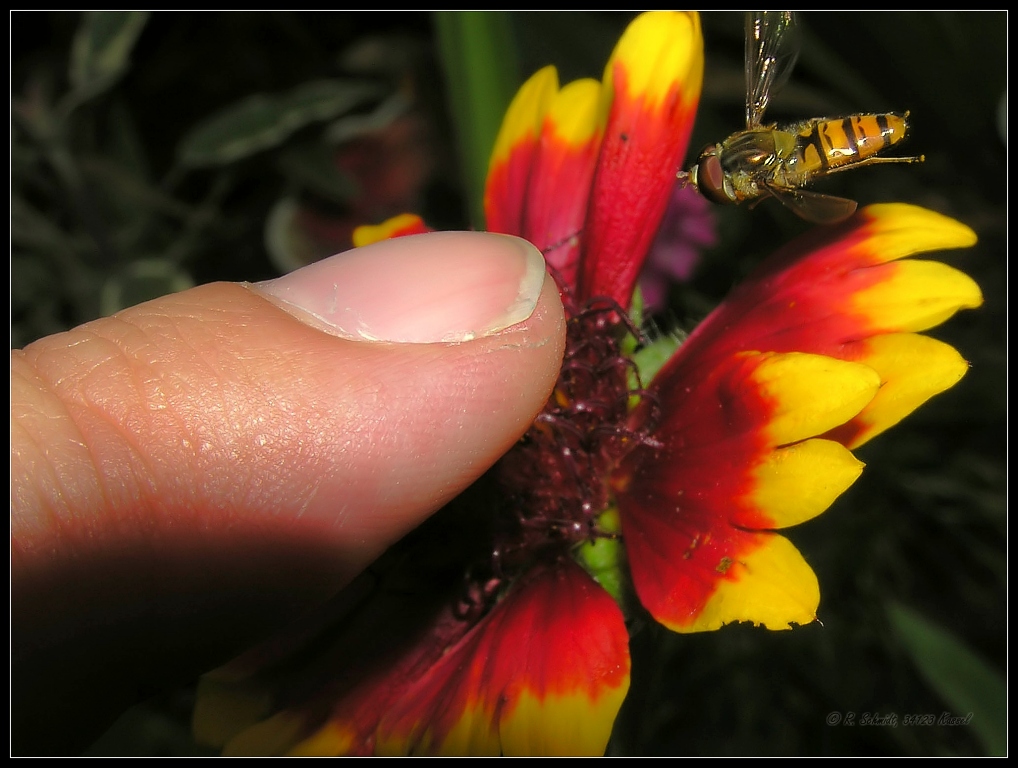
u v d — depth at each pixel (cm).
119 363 6
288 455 6
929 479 10
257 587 6
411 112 13
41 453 6
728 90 11
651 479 7
